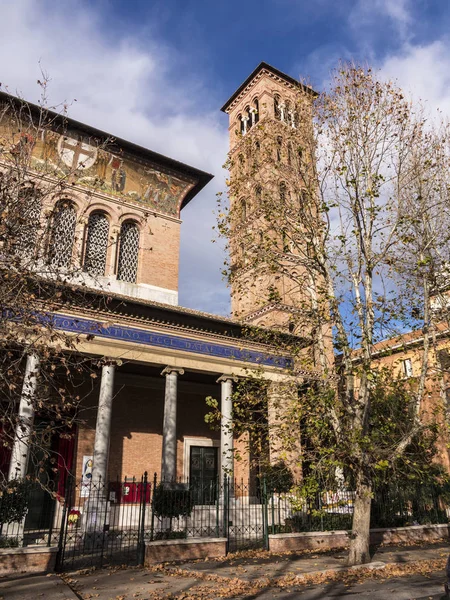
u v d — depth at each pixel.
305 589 11.50
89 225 26.55
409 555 16.16
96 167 27.16
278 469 16.64
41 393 12.05
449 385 19.59
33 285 12.08
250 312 29.91
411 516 21.89
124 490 23.53
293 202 17.31
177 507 17.69
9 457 20.55
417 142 16.91
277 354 16.78
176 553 15.29
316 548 17.66
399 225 15.86
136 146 27.80
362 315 15.17
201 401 28.00
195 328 23.64
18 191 11.53
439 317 17.59
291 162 17.34
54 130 24.98
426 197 16.55
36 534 19.09
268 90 37.53
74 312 20.34
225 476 17.94
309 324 16.53
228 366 24.12
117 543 18.48
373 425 15.75
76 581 12.45
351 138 16.20
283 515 20.39
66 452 22.44
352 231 15.59
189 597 10.74
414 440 18.56
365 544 14.54
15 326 11.25
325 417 14.09
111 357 20.81
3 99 21.72
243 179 17.92
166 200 29.81
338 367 15.60
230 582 12.05
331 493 14.70
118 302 21.56
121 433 24.58
